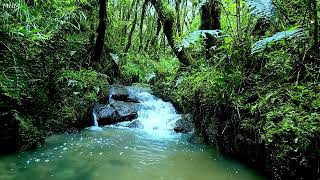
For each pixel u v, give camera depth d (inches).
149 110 361.7
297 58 145.3
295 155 123.9
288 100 137.6
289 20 155.6
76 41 346.9
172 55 542.0
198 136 253.1
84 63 377.4
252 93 172.2
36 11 219.6
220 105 206.7
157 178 165.0
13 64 184.4
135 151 217.8
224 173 174.7
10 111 187.0
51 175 161.9
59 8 251.3
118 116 330.3
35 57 228.1
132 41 586.9
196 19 311.9
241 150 187.9
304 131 116.3
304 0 147.5
